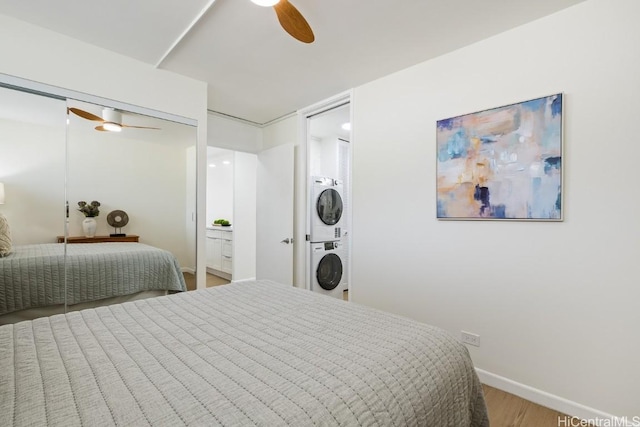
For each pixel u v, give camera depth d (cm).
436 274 229
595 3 164
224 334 110
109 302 238
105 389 74
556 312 177
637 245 153
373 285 270
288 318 127
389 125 258
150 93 244
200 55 229
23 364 85
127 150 243
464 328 214
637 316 153
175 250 264
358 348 98
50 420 62
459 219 215
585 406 167
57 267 220
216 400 70
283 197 355
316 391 74
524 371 188
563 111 172
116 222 241
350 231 289
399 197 252
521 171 187
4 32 186
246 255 479
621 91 157
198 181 271
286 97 311
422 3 171
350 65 242
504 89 196
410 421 78
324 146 467
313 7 174
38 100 204
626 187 156
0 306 202
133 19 188
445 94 224
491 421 168
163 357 92
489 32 197
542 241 182
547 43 180
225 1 171
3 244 205
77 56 211
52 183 217
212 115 360
